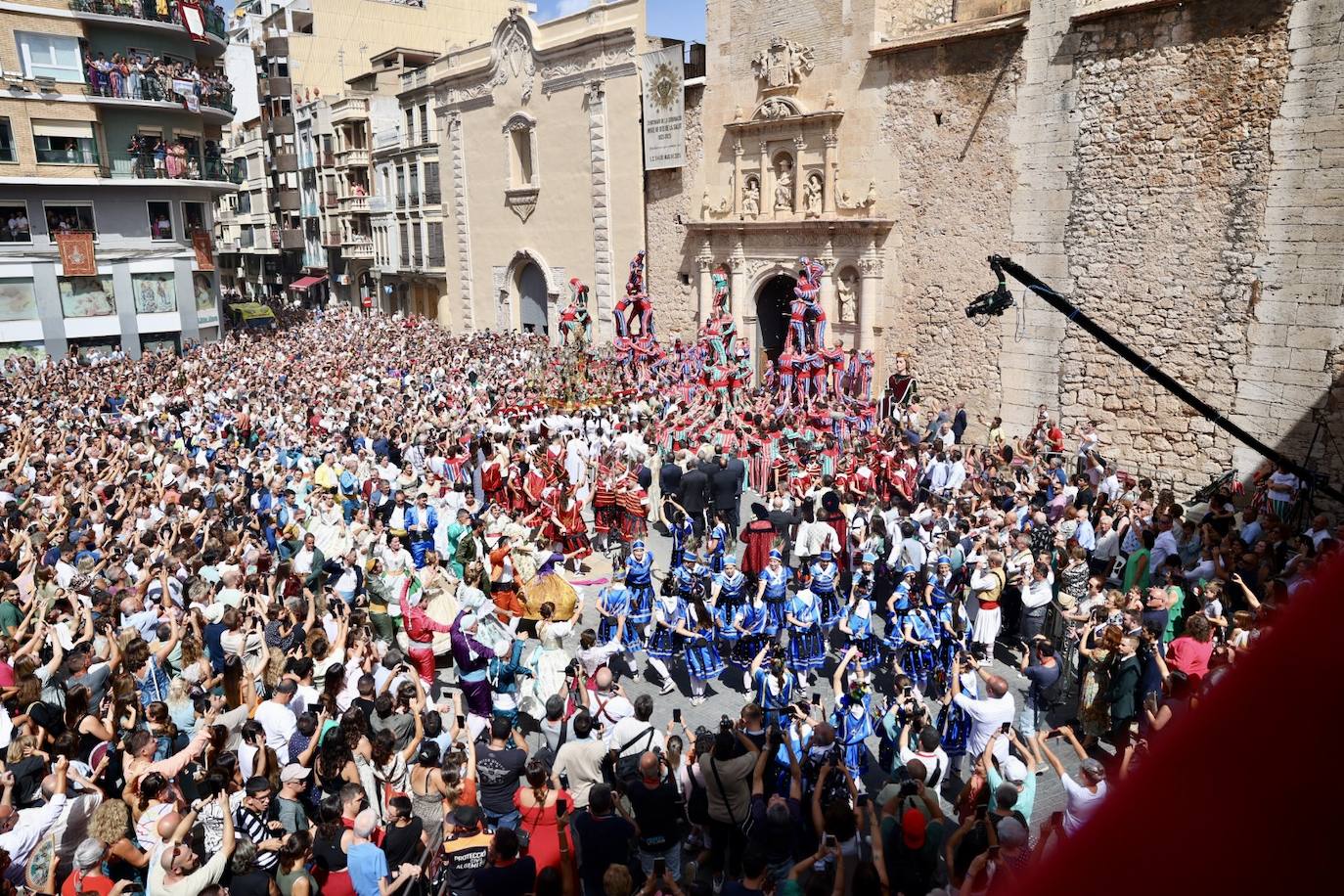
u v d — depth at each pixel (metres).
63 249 37.47
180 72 39.91
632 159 34.00
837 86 26.44
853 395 26.44
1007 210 22.94
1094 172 21.12
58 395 27.44
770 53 27.95
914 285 25.38
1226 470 19.66
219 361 34.38
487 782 8.34
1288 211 18.22
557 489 17.42
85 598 11.45
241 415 22.09
